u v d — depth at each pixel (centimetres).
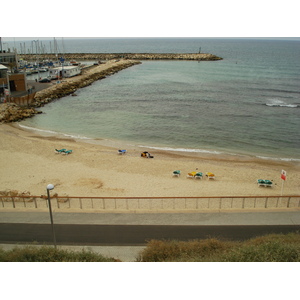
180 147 3591
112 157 3086
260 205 2003
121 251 1441
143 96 6731
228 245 1397
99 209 1886
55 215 1800
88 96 6688
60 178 2544
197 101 6256
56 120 4766
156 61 14975
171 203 2030
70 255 1282
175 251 1355
